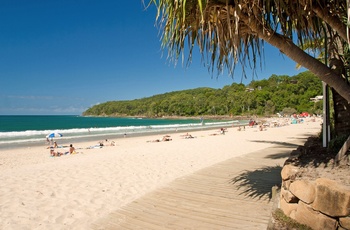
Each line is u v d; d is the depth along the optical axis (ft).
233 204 15.28
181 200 16.40
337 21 9.88
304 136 64.95
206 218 13.56
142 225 13.17
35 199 17.89
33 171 26.58
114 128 156.04
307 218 8.23
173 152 38.50
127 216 14.39
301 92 328.90
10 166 35.81
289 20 10.35
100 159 33.12
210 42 9.62
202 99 456.45
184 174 24.20
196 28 9.79
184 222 13.23
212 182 20.17
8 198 18.11
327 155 12.17
